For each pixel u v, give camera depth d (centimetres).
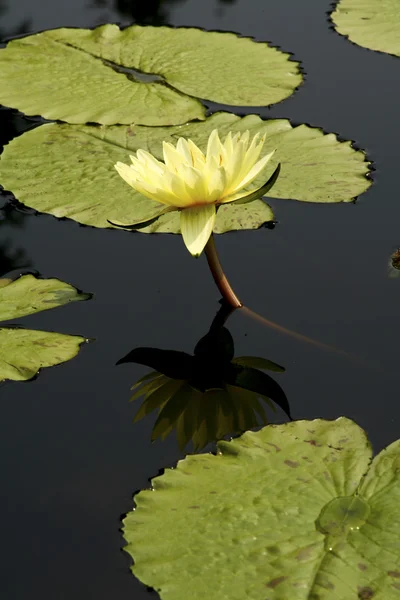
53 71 518
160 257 379
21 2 655
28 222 405
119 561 226
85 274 365
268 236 381
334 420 259
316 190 390
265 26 590
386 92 497
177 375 305
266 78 505
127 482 254
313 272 355
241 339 320
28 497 252
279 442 251
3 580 224
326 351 308
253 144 297
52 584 221
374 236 374
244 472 240
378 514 219
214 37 559
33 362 300
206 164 287
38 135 452
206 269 368
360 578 200
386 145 439
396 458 239
